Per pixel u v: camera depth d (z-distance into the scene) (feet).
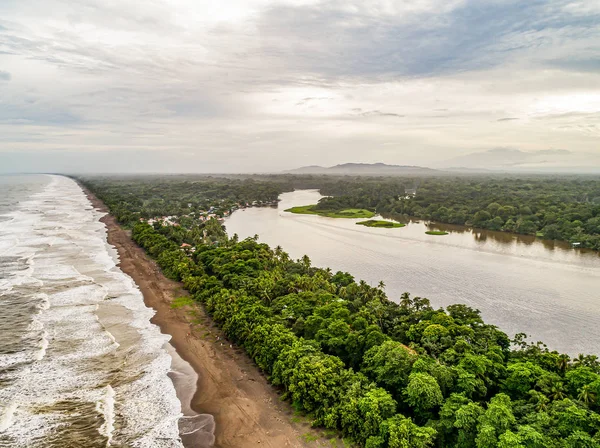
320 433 145.28
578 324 242.17
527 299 281.74
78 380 177.78
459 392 145.69
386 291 296.71
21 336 216.33
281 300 240.73
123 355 200.54
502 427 122.42
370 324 203.21
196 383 178.19
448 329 189.26
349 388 150.71
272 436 144.87
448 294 291.58
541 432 121.19
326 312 211.82
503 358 172.65
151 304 268.21
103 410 157.89
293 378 158.40
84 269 344.69
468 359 156.15
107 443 139.95
